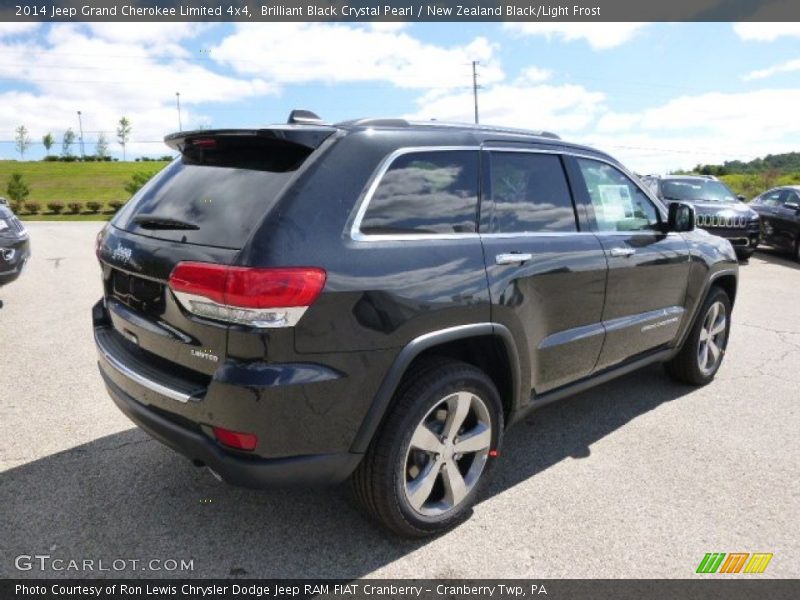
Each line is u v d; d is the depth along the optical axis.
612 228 3.70
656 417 4.16
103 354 2.86
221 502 2.99
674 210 4.00
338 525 2.84
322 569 2.53
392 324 2.40
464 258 2.69
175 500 3.00
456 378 2.67
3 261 6.45
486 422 2.89
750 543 2.75
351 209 2.39
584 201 3.51
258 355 2.17
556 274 3.13
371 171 2.50
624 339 3.75
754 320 7.20
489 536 2.78
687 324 4.41
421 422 2.59
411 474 2.68
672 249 4.09
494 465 2.99
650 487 3.22
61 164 98.75
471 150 2.93
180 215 2.53
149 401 2.54
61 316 6.79
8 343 5.65
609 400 4.48
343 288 2.27
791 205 13.15
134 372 2.59
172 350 2.44
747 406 4.38
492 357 2.99
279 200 2.28
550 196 3.30
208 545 2.66
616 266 3.56
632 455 3.59
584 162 3.60
